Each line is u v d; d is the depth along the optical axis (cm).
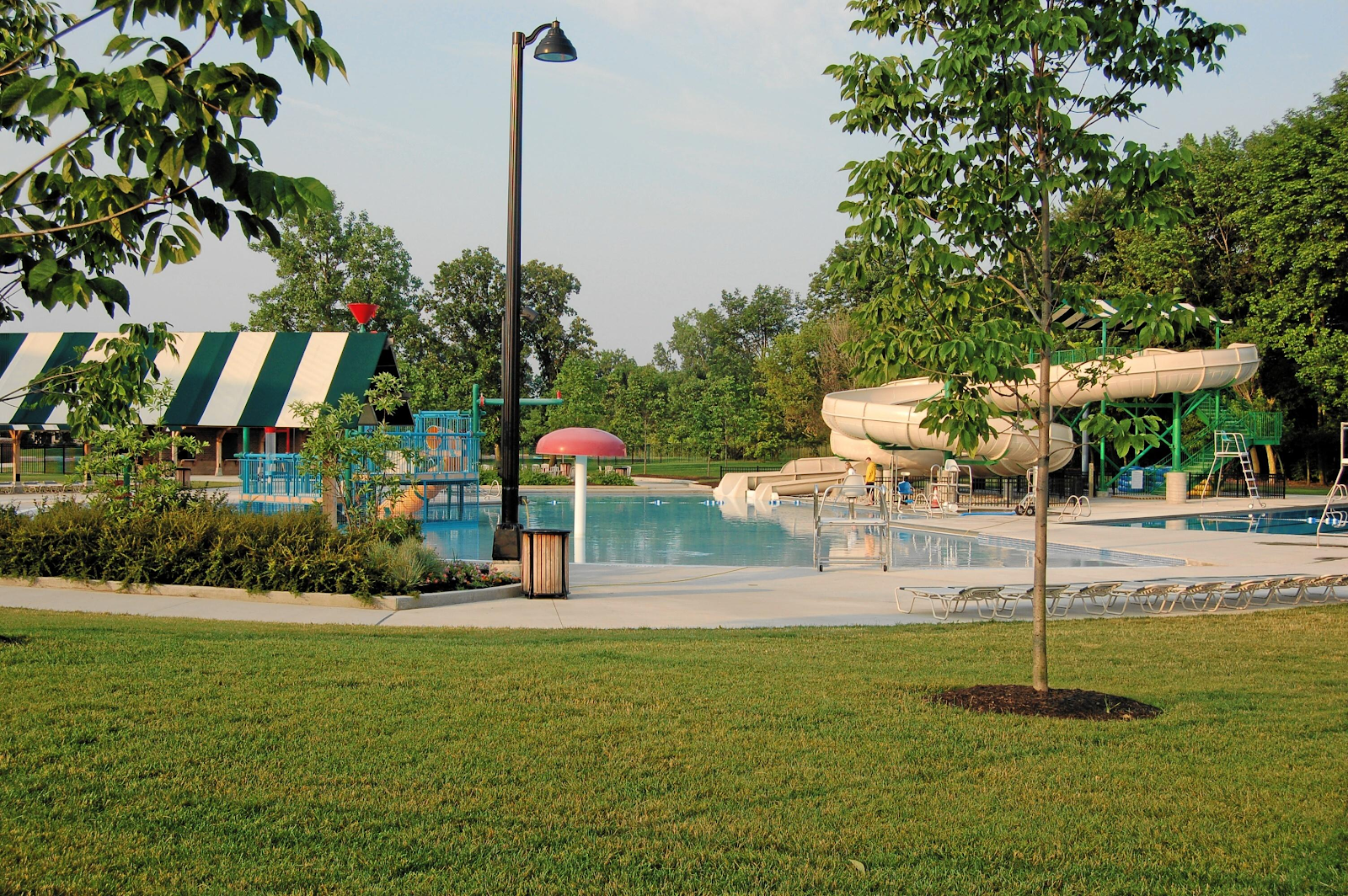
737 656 799
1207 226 4397
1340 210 3744
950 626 1023
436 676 676
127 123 298
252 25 287
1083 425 614
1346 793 465
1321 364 3819
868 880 366
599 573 1496
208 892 347
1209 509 2895
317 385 2273
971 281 677
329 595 1111
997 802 450
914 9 653
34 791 437
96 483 1454
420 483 2078
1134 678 736
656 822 420
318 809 426
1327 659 823
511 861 379
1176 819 431
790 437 5612
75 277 317
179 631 867
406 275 5850
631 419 5906
